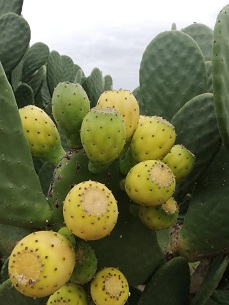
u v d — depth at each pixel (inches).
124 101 11.1
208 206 13.3
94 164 10.7
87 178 11.4
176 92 15.5
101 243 12.1
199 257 14.1
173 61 15.5
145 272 13.0
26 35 24.4
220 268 12.7
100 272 10.8
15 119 10.6
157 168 10.4
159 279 12.7
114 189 11.8
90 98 26.6
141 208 11.7
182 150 11.9
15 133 10.6
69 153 11.4
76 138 11.1
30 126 11.6
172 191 10.6
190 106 13.3
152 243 12.9
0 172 10.5
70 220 9.3
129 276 12.9
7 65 24.4
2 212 10.7
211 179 13.4
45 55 30.1
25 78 30.2
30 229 11.4
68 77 34.3
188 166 12.0
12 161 10.6
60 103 10.8
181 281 13.6
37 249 8.9
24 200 10.8
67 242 9.4
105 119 9.7
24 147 10.8
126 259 12.6
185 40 15.5
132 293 14.1
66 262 9.2
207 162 13.2
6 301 13.1
